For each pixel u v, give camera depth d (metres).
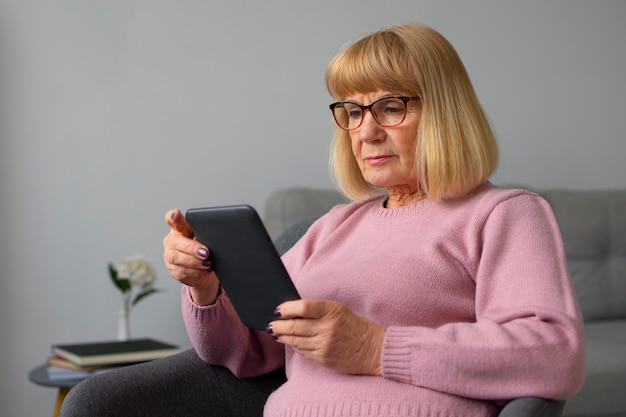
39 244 3.05
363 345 1.25
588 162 3.76
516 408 1.12
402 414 1.23
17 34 3.02
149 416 1.45
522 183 3.65
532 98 3.67
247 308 1.35
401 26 1.44
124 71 3.14
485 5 3.61
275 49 3.32
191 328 1.50
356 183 1.59
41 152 3.05
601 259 3.26
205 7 3.24
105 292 3.13
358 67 1.40
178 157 3.21
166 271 3.20
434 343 1.21
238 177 3.28
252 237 1.25
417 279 1.35
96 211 3.12
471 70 3.59
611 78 3.79
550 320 1.19
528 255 1.27
